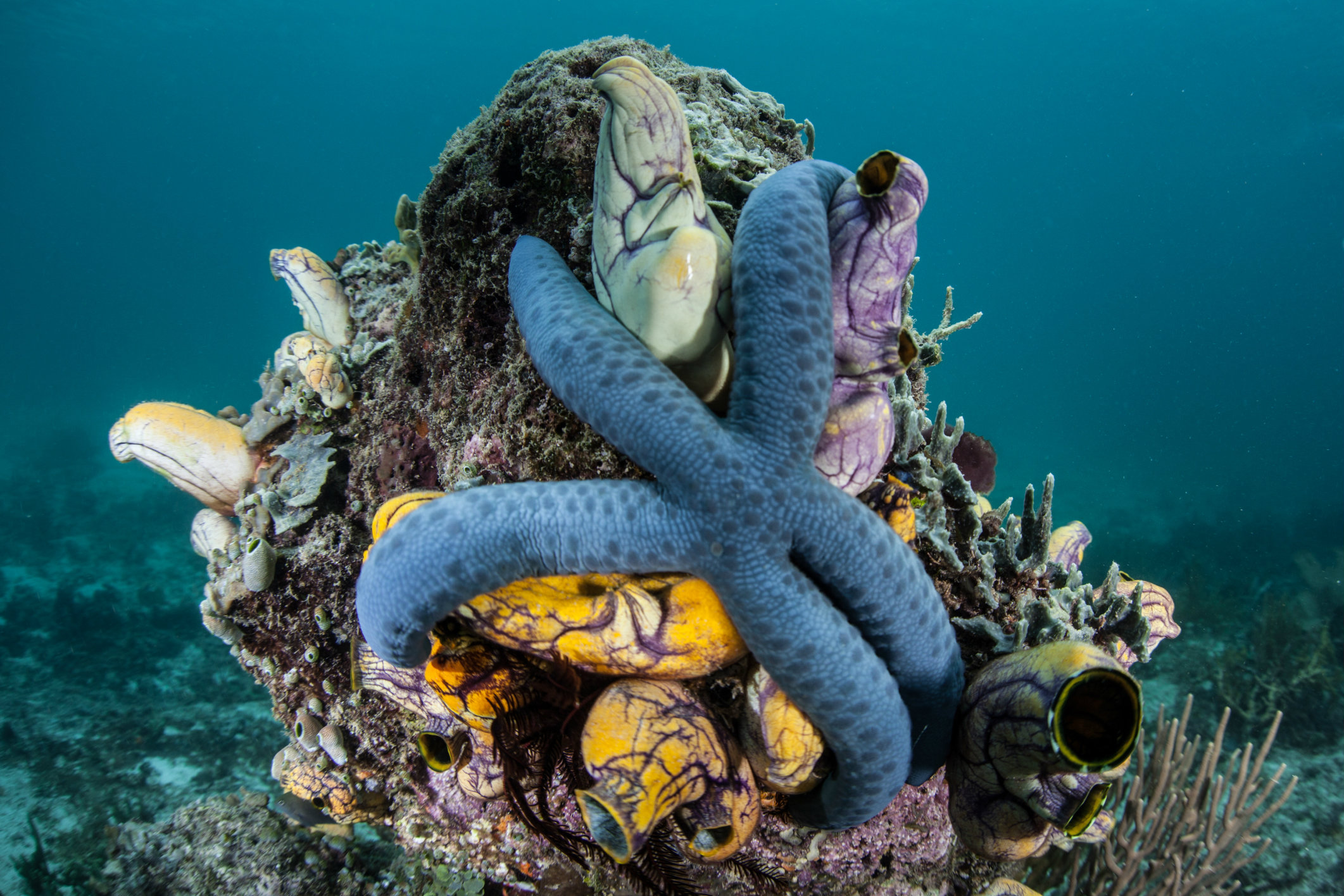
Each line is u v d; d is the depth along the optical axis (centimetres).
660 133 27
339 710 47
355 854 56
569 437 33
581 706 29
